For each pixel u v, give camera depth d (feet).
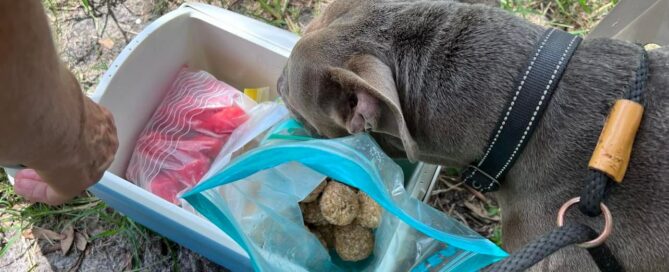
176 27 8.35
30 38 3.98
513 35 5.91
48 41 4.28
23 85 4.16
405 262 6.24
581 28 10.19
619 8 8.42
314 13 10.37
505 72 5.76
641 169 5.48
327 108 6.10
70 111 5.10
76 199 8.66
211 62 9.11
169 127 8.38
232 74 9.13
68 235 8.50
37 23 4.02
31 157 5.06
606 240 5.72
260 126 7.75
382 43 6.08
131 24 10.19
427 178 7.54
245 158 5.54
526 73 5.66
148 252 8.45
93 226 8.60
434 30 6.06
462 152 6.18
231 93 8.36
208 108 8.23
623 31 8.66
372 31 6.15
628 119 5.24
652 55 5.83
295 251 6.58
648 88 5.58
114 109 7.84
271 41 8.39
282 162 5.60
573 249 6.01
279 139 7.01
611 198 5.62
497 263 4.81
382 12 6.27
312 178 6.44
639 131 5.48
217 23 8.45
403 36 6.09
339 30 6.21
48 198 7.64
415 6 6.26
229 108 8.25
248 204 6.52
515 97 5.67
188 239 7.36
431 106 5.99
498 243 8.50
